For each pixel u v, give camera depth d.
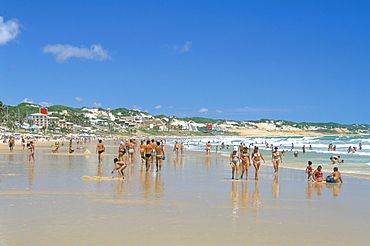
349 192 14.04
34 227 7.95
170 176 18.83
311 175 17.98
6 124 164.75
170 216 9.20
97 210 9.77
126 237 7.30
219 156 40.84
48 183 15.00
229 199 11.93
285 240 7.26
